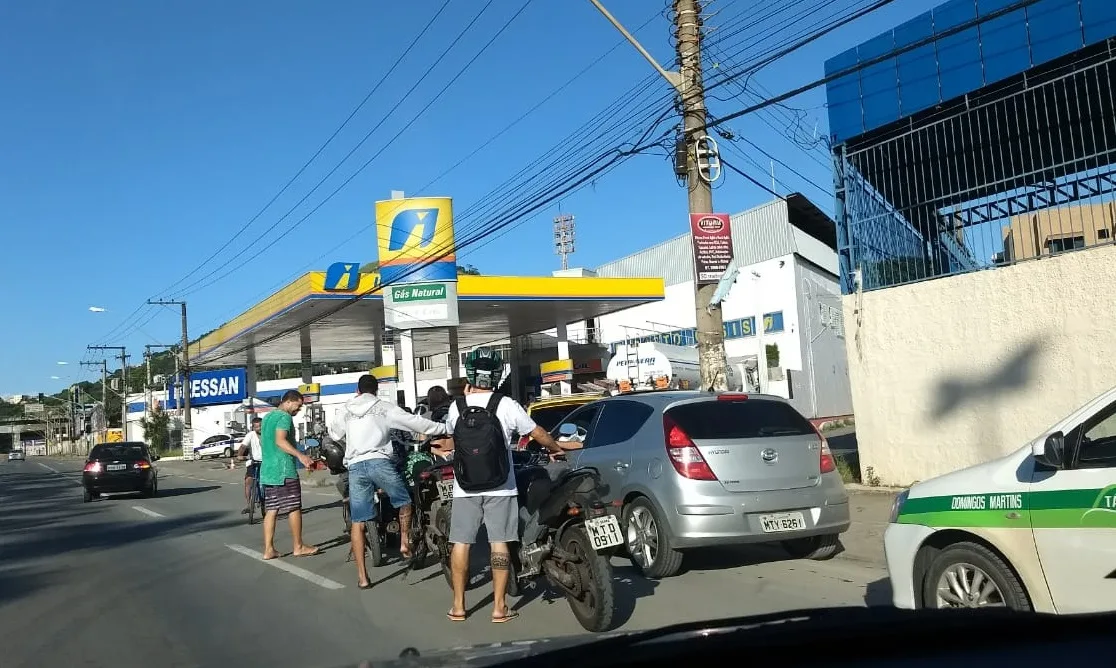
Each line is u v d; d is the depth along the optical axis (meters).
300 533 10.13
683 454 7.45
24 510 18.86
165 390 72.31
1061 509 4.53
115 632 6.85
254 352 39.91
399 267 25.41
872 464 12.27
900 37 12.10
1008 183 11.00
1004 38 11.06
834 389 39.22
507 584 6.76
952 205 11.65
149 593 8.39
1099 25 10.21
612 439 8.42
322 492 20.03
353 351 41.84
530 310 31.70
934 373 11.52
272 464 9.98
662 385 22.02
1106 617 3.67
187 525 14.25
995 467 4.98
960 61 11.48
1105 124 11.07
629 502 8.03
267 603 7.66
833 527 7.66
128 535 13.20
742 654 3.47
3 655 6.24
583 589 6.09
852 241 12.66
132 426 78.06
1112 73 10.45
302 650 6.06
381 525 9.41
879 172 12.44
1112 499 4.35
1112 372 9.73
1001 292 10.80
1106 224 10.02
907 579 5.32
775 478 7.49
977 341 11.05
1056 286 10.26
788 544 8.66
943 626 3.58
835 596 6.99
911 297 11.82
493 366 6.69
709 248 11.84
